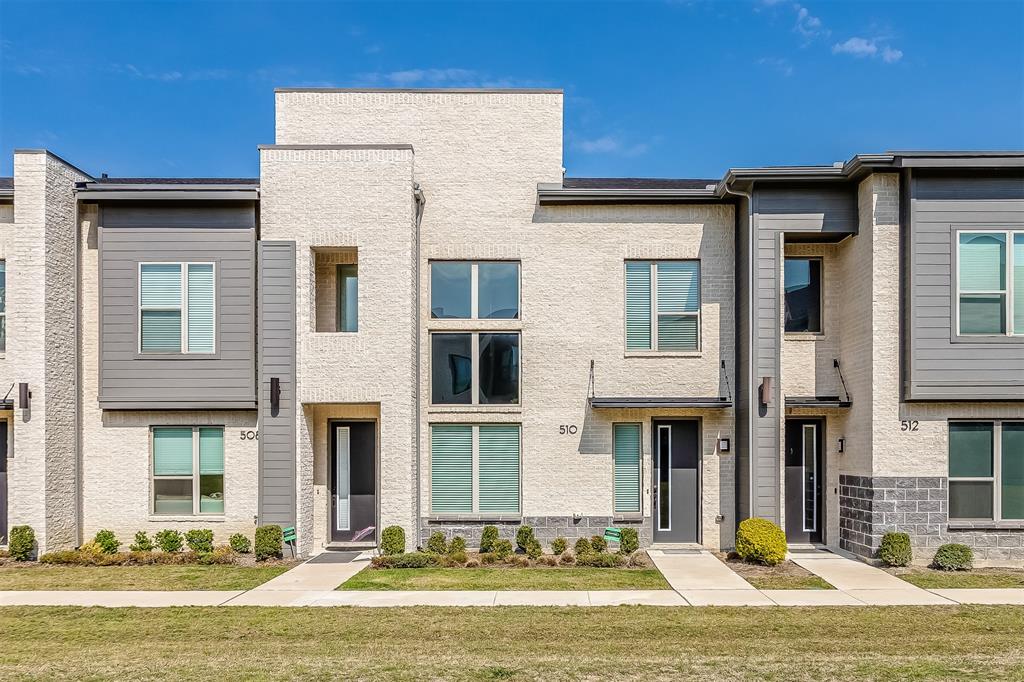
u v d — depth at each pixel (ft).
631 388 47.52
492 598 34.35
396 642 27.27
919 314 41.91
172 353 46.34
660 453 48.06
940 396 41.63
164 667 24.35
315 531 47.03
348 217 45.47
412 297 45.65
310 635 28.32
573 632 28.48
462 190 48.60
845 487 45.93
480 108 49.21
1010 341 41.81
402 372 44.98
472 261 48.49
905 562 40.98
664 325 48.19
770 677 23.11
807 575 39.09
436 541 45.57
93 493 47.03
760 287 44.55
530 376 47.65
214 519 46.83
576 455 47.29
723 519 47.06
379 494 45.44
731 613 31.40
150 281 46.65
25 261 44.75
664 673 23.47
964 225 42.06
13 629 29.53
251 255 46.39
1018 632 28.48
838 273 47.34
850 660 24.79
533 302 47.93
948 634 28.17
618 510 47.55
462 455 47.80
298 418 44.98
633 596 34.65
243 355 46.16
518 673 23.53
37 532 44.04
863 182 44.06
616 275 48.06
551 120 49.11
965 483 42.65
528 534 45.88
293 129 49.49
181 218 46.68
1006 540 42.06
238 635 28.37
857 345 44.62
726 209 48.06
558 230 48.32
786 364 47.06
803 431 48.19
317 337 45.19
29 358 44.45
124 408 46.34
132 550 46.21
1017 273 42.06
